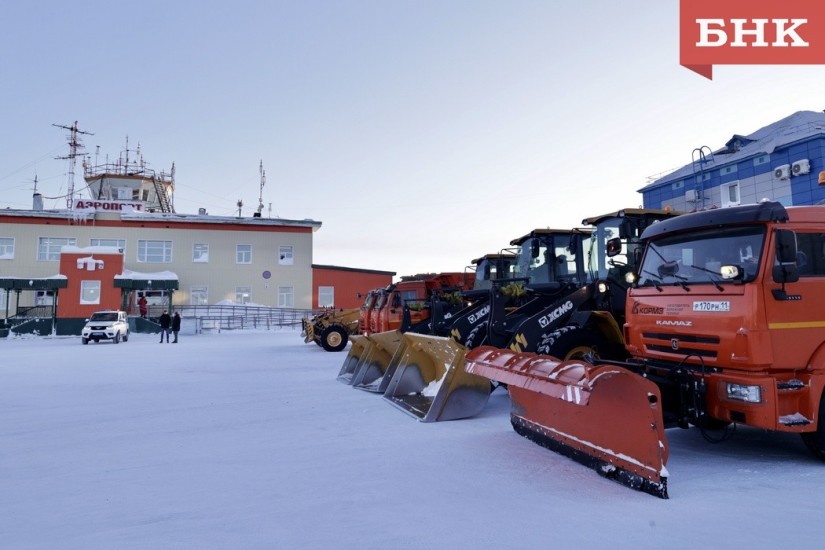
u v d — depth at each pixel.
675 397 4.88
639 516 3.53
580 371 4.30
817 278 4.69
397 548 3.08
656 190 29.30
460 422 6.78
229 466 4.91
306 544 3.15
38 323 32.16
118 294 33.72
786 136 22.69
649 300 5.48
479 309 9.84
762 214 4.54
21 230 36.56
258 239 40.44
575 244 9.49
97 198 47.31
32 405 8.33
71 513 3.75
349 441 5.83
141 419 7.18
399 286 15.77
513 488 4.17
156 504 3.91
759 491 4.00
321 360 15.66
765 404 4.33
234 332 34.81
